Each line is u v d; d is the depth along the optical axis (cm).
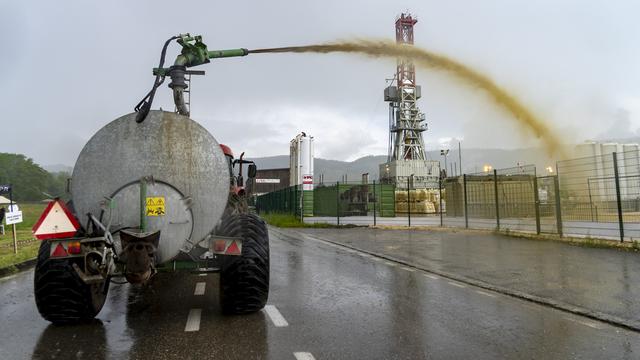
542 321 585
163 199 518
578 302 673
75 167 520
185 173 529
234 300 591
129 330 542
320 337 512
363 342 494
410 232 2147
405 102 7431
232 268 584
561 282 833
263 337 511
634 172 1691
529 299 707
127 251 468
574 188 1748
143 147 522
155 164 522
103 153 520
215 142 552
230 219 630
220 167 548
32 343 495
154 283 873
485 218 2238
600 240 1441
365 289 805
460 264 1084
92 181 515
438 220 2772
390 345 484
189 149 534
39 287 542
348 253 1369
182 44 675
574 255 1195
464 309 651
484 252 1300
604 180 1709
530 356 451
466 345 485
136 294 764
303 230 2445
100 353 461
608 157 1717
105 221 509
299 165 4144
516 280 861
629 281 834
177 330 540
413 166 6925
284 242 1739
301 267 1081
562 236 1599
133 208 513
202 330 539
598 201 1716
